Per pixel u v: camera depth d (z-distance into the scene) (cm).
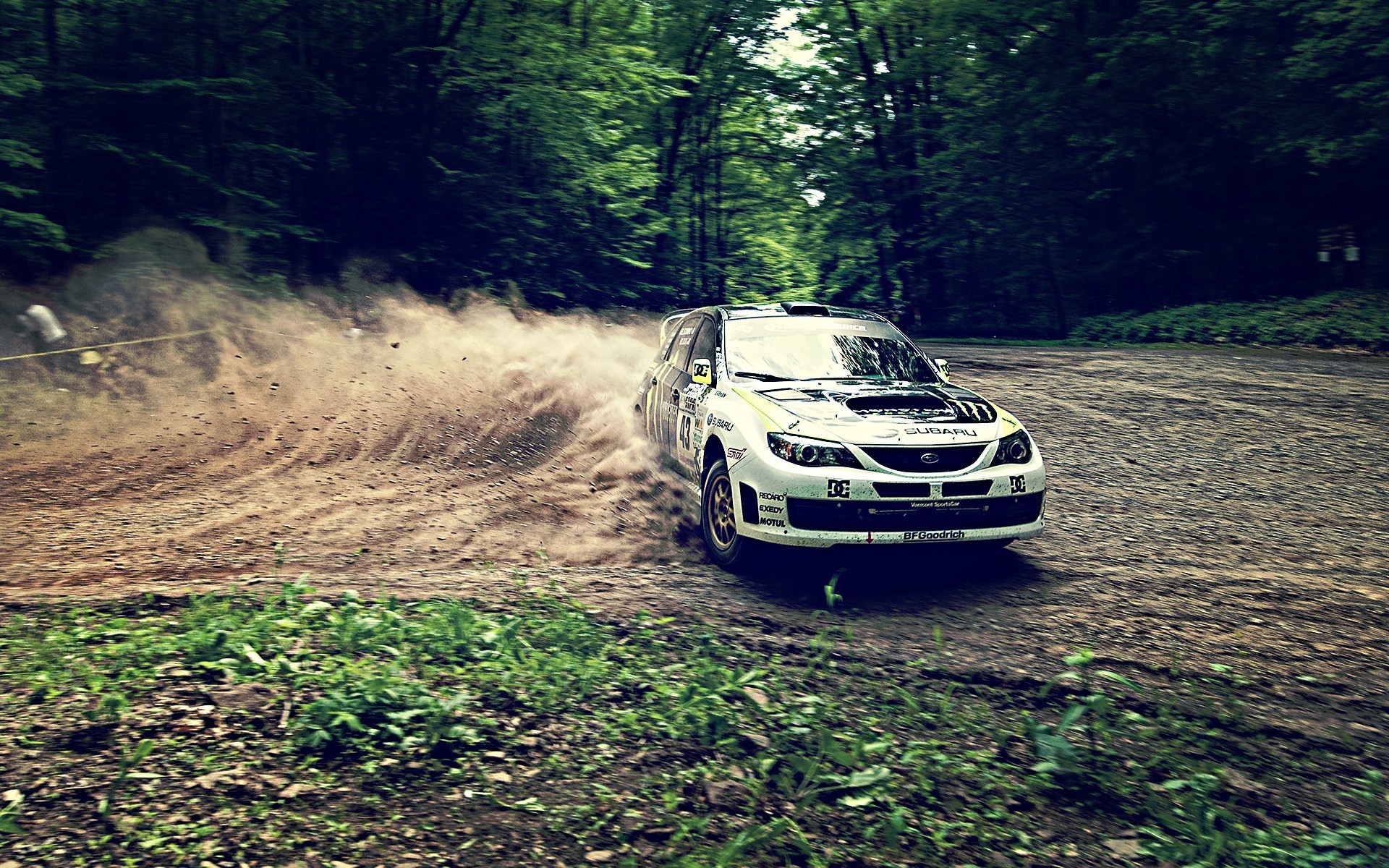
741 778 360
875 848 324
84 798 314
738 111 3628
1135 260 2852
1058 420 1169
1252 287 2709
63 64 1638
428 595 543
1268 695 441
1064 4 2800
